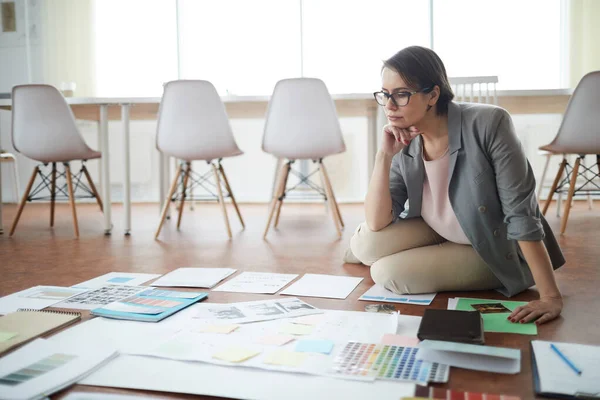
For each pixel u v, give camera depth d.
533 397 1.01
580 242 2.68
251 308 1.59
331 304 1.66
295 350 1.23
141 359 1.20
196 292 1.81
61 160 3.23
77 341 1.31
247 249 2.70
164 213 3.12
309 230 3.37
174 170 5.00
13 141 3.20
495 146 1.52
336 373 1.10
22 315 1.50
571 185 2.99
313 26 5.41
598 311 1.53
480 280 1.74
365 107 3.64
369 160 3.81
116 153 5.63
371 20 5.34
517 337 1.32
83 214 4.46
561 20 5.03
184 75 5.56
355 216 4.11
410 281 1.73
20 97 3.09
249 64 5.51
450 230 1.72
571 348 1.19
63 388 1.06
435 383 1.07
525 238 1.46
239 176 5.51
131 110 3.68
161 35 5.55
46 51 5.56
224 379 1.09
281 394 1.02
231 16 5.49
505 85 5.16
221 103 3.08
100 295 1.78
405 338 1.30
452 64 5.23
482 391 1.04
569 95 3.01
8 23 5.58
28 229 3.55
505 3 5.12
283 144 3.12
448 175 1.62
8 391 1.04
